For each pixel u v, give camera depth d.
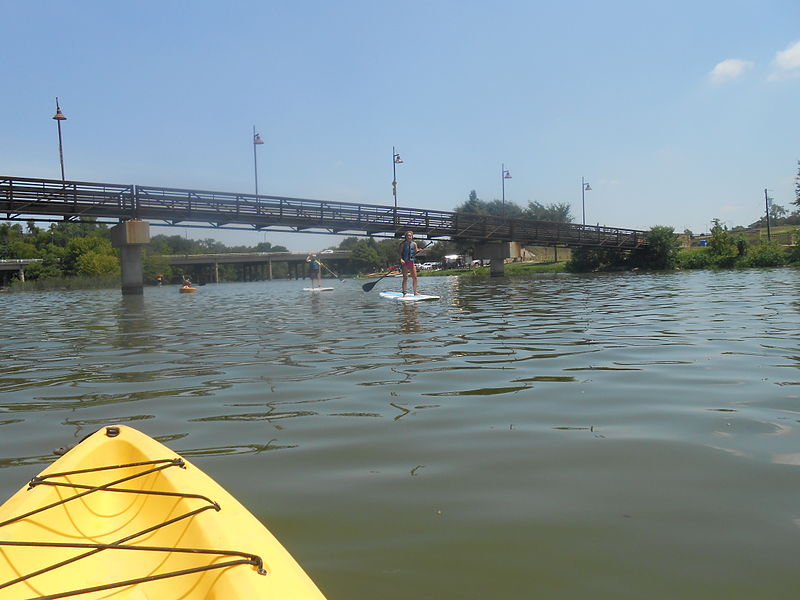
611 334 7.47
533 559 2.01
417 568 1.97
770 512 2.30
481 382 4.77
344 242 96.75
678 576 1.88
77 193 21.89
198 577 1.71
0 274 67.12
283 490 2.65
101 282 52.41
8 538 1.94
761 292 14.69
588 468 2.83
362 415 3.87
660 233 42.47
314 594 1.52
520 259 71.25
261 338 8.02
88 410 4.20
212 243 115.62
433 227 33.41
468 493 2.57
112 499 2.36
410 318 10.32
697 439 3.19
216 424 3.75
